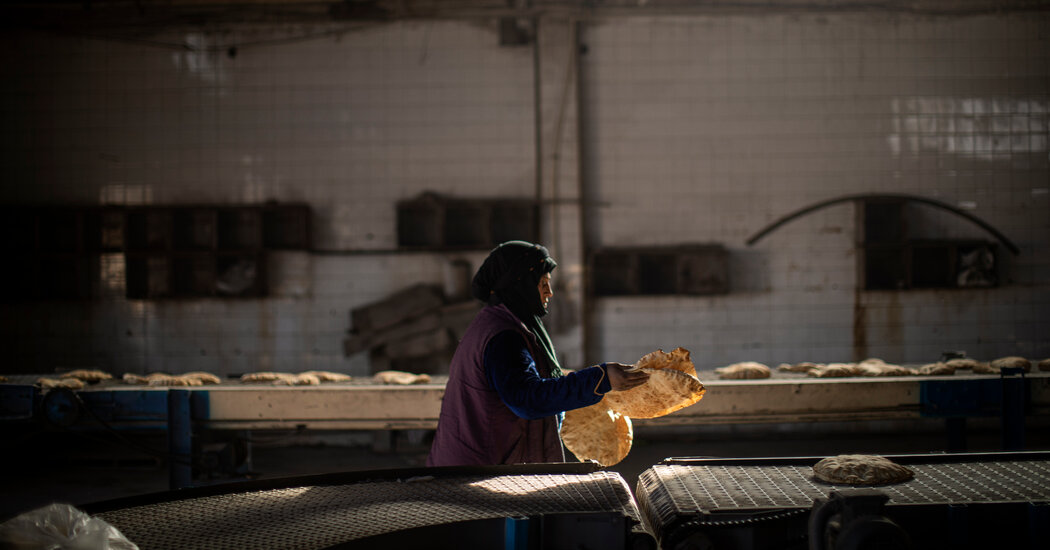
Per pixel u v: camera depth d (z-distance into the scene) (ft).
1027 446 19.31
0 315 20.21
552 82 19.92
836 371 14.02
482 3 19.90
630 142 20.15
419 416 12.59
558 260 19.99
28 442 19.01
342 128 20.13
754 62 20.13
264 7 20.10
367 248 20.13
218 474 14.05
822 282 20.20
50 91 20.22
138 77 20.17
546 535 4.08
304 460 18.83
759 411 12.60
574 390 5.62
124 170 20.22
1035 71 20.27
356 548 3.79
